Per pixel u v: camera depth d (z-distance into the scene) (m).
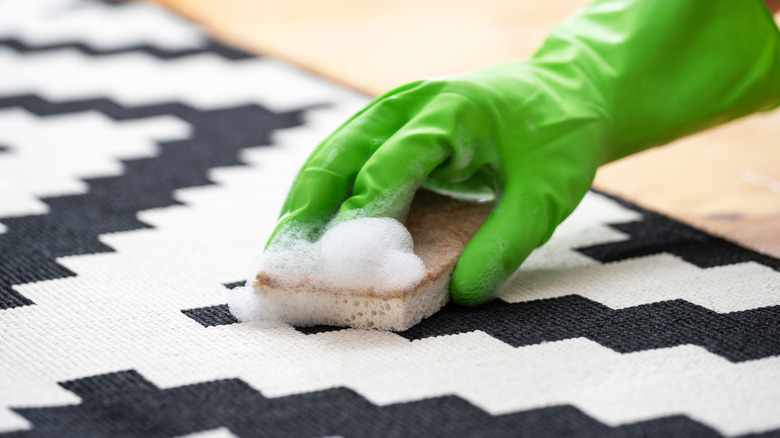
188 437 0.65
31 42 1.21
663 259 0.79
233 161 0.94
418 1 1.36
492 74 0.76
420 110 0.74
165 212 0.86
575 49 0.79
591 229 0.84
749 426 0.65
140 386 0.68
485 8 1.32
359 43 1.19
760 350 0.70
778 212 0.86
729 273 0.78
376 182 0.72
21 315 0.74
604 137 0.77
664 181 0.91
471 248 0.74
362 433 0.65
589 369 0.69
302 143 0.97
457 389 0.67
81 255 0.80
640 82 0.78
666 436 0.64
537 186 0.74
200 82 1.09
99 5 1.36
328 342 0.71
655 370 0.69
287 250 0.72
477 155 0.74
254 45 1.19
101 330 0.72
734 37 0.79
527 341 0.71
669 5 0.79
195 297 0.75
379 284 0.71
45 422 0.66
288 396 0.67
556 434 0.64
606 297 0.75
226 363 0.70
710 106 0.79
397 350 0.70
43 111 1.03
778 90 0.81
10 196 0.88
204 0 1.38
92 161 0.94
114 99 1.06
